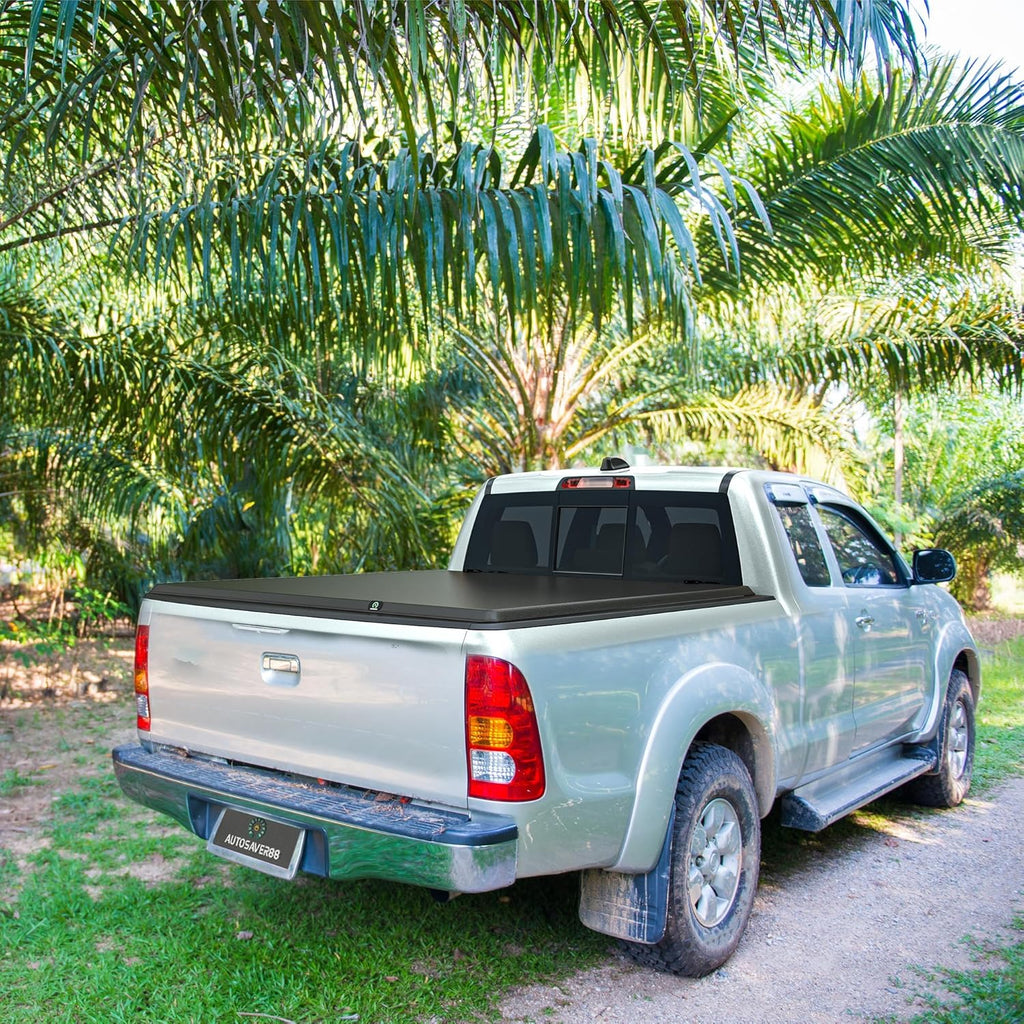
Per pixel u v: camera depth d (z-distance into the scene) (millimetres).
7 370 6512
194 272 6574
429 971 3455
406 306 4746
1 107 4969
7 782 5836
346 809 2928
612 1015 3191
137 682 3754
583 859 2959
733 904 3572
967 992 3352
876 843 5004
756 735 3752
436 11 3334
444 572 5055
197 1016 3068
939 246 8234
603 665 3021
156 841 4766
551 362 9047
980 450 15758
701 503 4262
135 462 8070
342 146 4918
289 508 9391
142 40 3957
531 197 4363
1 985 3273
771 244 7988
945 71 7355
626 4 4984
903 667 5039
